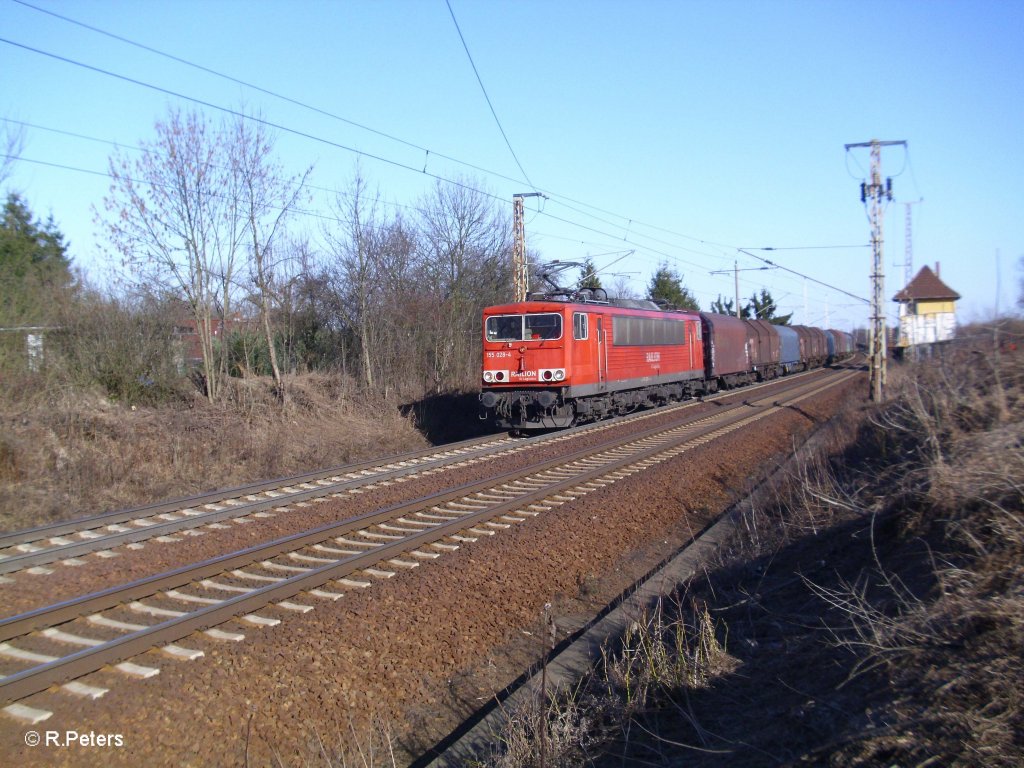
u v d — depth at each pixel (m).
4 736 4.70
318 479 13.82
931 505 6.26
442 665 6.20
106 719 4.94
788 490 10.69
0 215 20.14
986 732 3.52
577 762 4.67
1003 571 4.85
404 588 7.49
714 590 7.40
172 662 5.75
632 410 25.36
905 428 10.01
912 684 4.14
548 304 19.22
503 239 31.62
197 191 19.50
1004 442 6.84
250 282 22.23
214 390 20.20
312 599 7.20
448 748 4.96
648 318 24.03
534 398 19.08
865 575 6.19
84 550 9.11
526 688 5.69
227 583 7.73
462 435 22.78
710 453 16.12
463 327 29.33
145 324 19.62
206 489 14.23
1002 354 10.01
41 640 6.25
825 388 33.69
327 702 5.44
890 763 3.55
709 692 5.21
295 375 23.59
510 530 9.86
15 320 17.33
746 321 37.75
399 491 12.49
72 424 15.01
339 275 27.66
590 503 11.43
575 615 7.54
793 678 4.93
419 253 29.61
